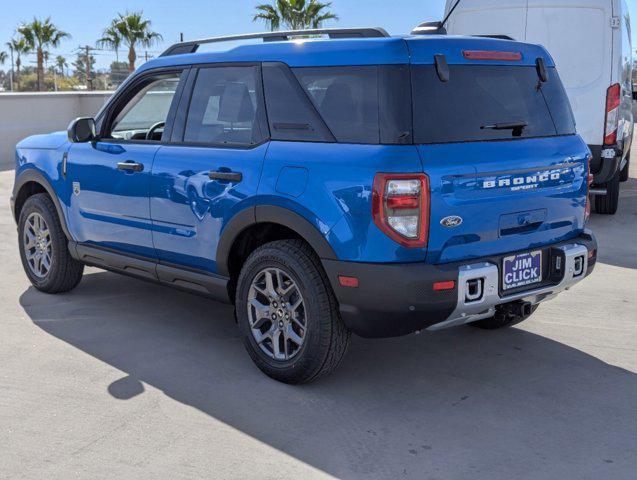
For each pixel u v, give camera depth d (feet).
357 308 12.02
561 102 14.25
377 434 11.65
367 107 12.11
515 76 13.46
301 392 13.19
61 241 18.19
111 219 16.40
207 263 14.47
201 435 11.55
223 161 13.84
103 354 14.89
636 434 11.70
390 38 12.29
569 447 11.27
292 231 13.47
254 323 13.76
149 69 16.06
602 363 14.61
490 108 12.78
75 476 10.32
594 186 28.91
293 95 13.15
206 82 14.79
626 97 31.37
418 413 12.41
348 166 11.94
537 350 15.30
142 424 11.88
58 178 17.69
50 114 53.67
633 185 39.32
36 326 16.51
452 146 12.01
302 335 13.07
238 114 13.99
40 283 18.86
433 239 11.74
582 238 14.24
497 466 10.70
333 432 11.71
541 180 13.12
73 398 12.82
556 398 13.01
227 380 13.66
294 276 12.84
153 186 15.17
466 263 12.14
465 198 11.98
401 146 11.68
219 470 10.52
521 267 12.90
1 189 36.35
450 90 12.34
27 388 13.21
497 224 12.51
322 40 13.03
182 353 14.98
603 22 27.07
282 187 12.75
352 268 11.89
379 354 15.05
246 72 14.01
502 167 12.42
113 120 16.85
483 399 12.96
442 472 10.53
